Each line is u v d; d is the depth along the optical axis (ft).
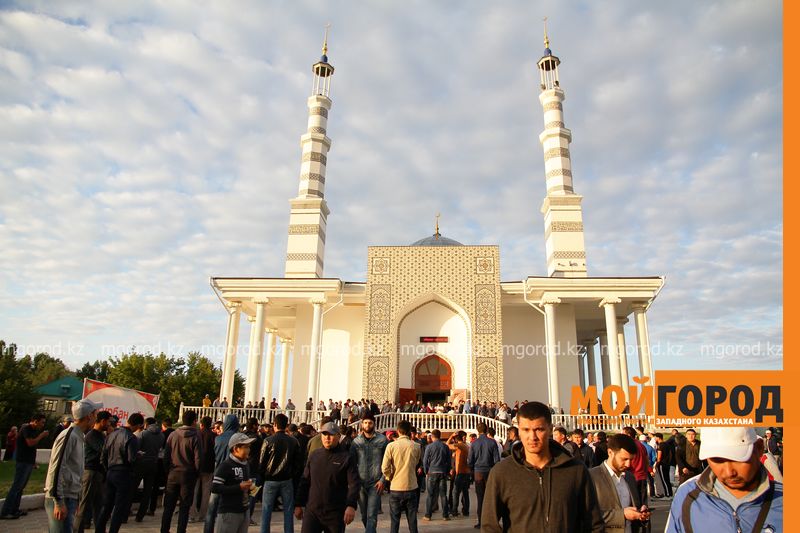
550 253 113.91
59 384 183.01
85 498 28.63
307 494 24.81
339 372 108.06
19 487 35.78
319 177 122.11
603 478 17.34
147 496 36.76
